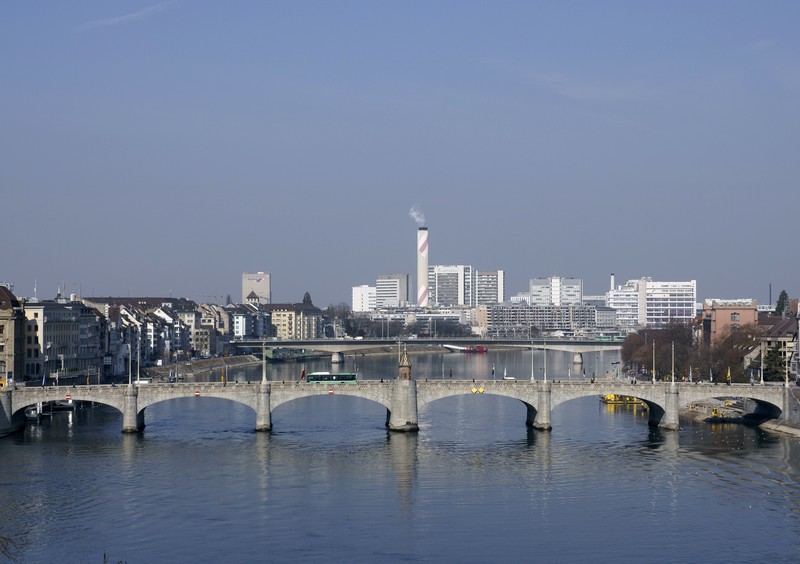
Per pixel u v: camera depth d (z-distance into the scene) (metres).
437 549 182.12
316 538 187.62
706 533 191.12
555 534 190.38
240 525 195.38
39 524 195.62
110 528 193.50
